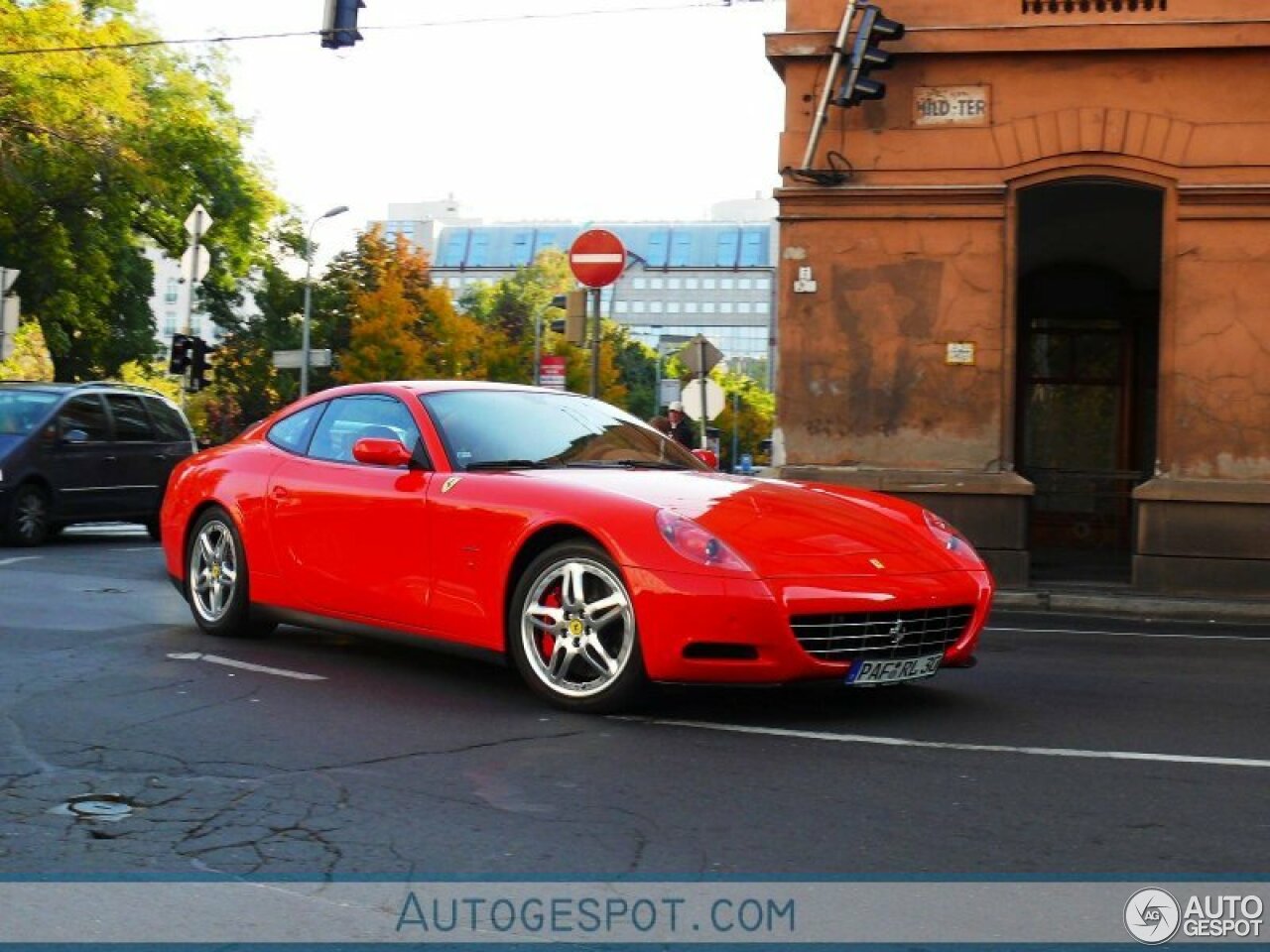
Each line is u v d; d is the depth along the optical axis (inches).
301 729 216.5
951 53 519.5
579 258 551.2
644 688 221.5
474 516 241.8
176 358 936.3
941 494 519.8
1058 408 677.3
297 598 278.7
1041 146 517.0
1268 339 496.4
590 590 229.3
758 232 6127.0
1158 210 597.6
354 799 177.3
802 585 212.8
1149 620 451.2
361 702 237.0
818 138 524.4
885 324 528.7
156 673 261.9
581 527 226.2
